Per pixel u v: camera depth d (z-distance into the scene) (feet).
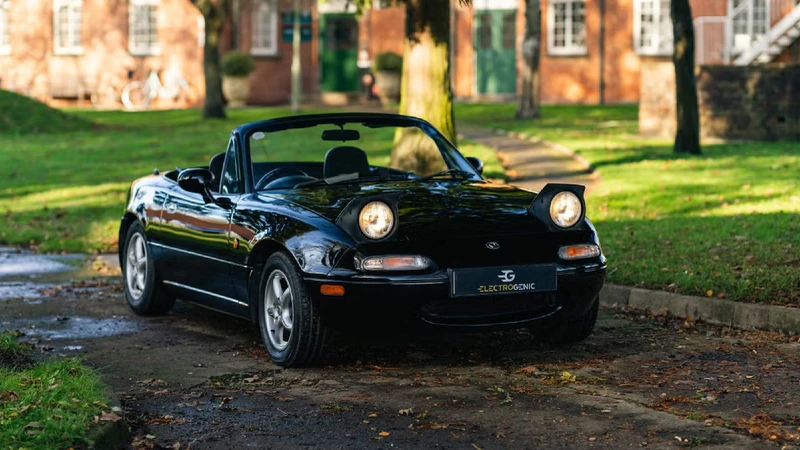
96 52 142.41
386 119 27.53
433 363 23.41
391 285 21.61
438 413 19.48
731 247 34.40
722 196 49.44
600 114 109.60
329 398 20.71
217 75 111.96
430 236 22.16
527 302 22.94
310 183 25.35
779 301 27.17
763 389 20.76
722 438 17.66
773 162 62.49
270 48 139.13
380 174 26.76
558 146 75.56
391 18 135.85
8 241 46.39
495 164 64.39
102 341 26.63
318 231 22.48
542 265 22.39
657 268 31.71
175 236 27.81
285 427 18.88
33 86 144.15
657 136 82.79
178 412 19.95
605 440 17.70
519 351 24.49
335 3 137.59
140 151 80.48
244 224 24.54
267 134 26.58
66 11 143.43
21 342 25.55
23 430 16.85
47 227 48.93
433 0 54.85
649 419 18.81
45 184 64.34
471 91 134.31
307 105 133.90
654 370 22.47
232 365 23.75
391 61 129.18
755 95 81.61
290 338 22.90
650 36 128.36
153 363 24.06
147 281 29.50
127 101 140.36
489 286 21.98
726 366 22.72
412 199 23.84
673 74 82.74
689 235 37.52
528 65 105.19
